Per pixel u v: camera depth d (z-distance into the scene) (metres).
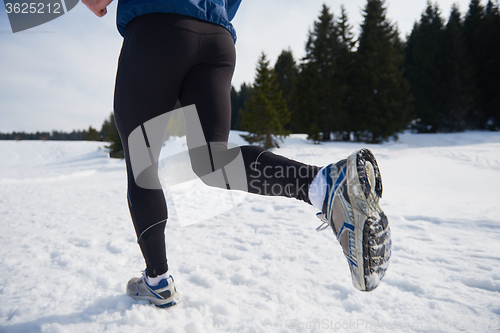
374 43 21.64
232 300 1.10
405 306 1.02
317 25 23.75
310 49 23.92
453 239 1.77
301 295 1.13
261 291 1.18
